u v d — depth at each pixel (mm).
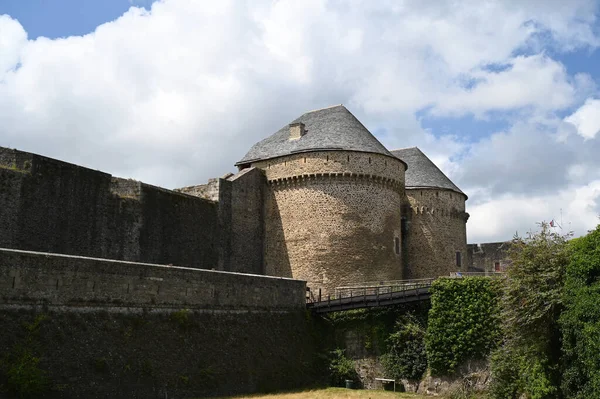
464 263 51438
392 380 32625
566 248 24531
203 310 29297
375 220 42406
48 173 30203
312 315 36938
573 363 22531
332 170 42000
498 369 27406
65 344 22047
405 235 49344
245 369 29688
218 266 40188
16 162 29188
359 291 40156
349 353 35250
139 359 24578
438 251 49094
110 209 33375
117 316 24750
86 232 31797
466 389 29391
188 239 38188
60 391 20859
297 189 43062
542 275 24375
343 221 41531
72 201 31266
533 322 24578
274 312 34219
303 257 41781
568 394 22703
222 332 29750
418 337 32906
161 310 26969
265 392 29781
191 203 38906
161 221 36406
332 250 41156
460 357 30938
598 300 21219
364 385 34062
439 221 49781
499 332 30109
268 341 32469
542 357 24391
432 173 51594
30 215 29016
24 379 19734
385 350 33906
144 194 35531
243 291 32125
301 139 44750
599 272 22000
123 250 33750
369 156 42844
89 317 23578
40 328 21484
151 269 26766
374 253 41875
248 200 43562
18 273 21312
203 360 27625
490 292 30953
